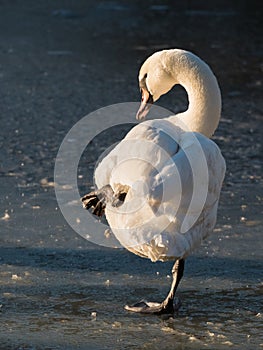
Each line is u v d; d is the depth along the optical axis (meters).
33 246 11.05
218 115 9.96
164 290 9.73
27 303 9.23
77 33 29.81
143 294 9.59
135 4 36.62
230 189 13.77
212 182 8.58
